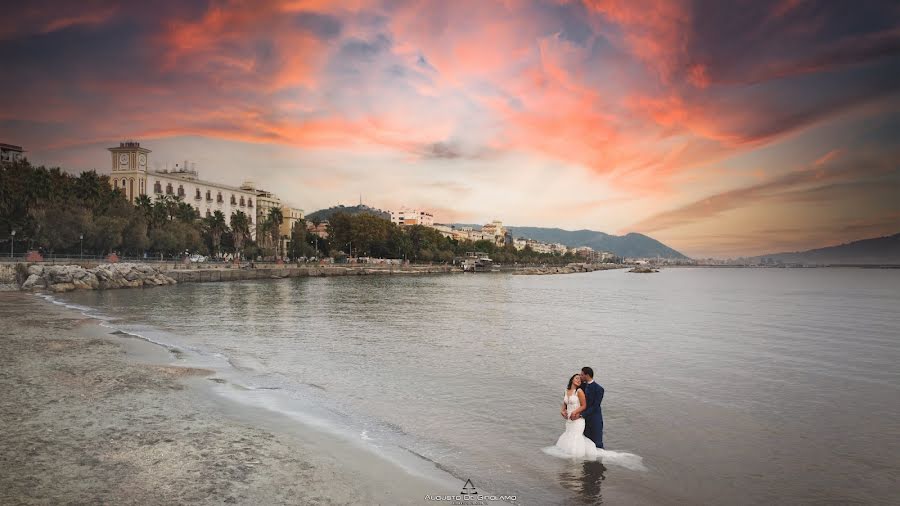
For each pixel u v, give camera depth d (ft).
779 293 361.51
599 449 42.98
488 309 186.60
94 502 30.22
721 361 90.58
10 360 72.43
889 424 53.78
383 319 145.38
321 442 43.24
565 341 110.83
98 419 46.62
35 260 251.60
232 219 475.72
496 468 39.27
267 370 72.90
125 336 100.53
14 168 291.17
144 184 442.91
